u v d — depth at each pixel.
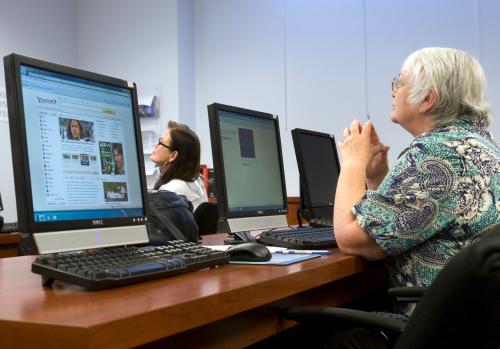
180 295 0.78
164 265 0.95
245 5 4.80
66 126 1.05
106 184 1.12
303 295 1.22
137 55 5.03
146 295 0.78
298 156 2.12
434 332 0.64
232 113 1.72
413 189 1.24
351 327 1.22
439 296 0.64
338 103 4.33
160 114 4.88
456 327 0.63
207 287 0.85
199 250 1.13
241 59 4.80
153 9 4.97
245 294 0.87
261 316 1.04
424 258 1.27
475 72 1.36
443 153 1.25
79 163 1.07
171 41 4.86
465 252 0.62
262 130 1.87
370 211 1.29
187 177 2.72
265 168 1.85
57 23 5.21
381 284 1.65
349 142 1.55
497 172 1.26
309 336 1.51
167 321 0.70
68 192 1.03
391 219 1.25
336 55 4.35
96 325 0.60
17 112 0.96
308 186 2.14
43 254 0.99
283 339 1.57
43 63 1.02
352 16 4.29
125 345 0.63
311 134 2.26
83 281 0.82
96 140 1.12
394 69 4.11
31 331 0.61
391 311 1.67
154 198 1.72
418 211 1.23
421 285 1.27
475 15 3.80
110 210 1.12
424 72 1.36
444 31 3.92
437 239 1.26
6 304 0.72
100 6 5.26
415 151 1.28
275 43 4.64
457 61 1.36
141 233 1.19
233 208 1.66
